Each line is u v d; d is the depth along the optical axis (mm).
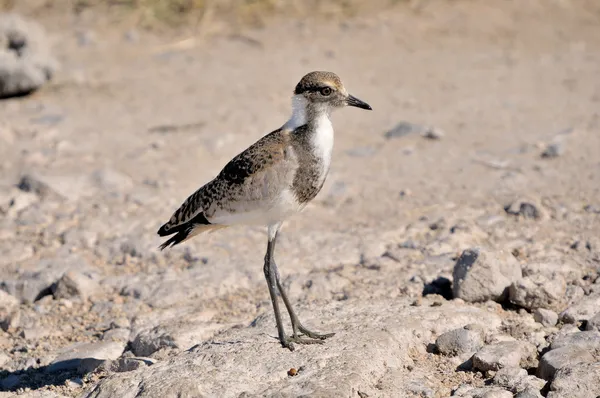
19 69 19688
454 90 19672
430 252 12391
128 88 20594
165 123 18281
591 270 11609
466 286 10828
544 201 13852
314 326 10023
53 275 12555
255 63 22062
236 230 13727
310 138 9477
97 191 15219
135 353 10570
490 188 14547
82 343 10992
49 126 18250
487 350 9414
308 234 13344
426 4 25766
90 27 24734
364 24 24531
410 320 9984
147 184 15469
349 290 11477
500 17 24812
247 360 9164
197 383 8609
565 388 8531
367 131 17531
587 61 21234
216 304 11633
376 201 14398
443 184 14852
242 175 9453
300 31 24219
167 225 10211
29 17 25422
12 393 9664
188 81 20938
